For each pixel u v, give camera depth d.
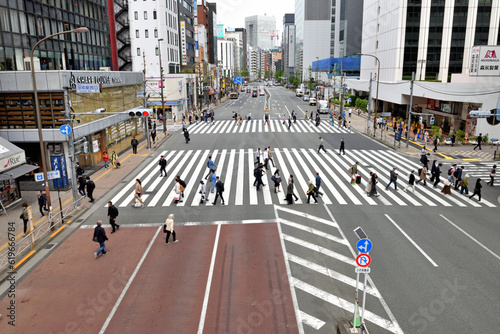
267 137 42.19
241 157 32.12
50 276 13.20
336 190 22.91
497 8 51.00
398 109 61.91
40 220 18.66
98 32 42.28
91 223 18.30
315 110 71.50
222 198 20.36
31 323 10.56
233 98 108.00
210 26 111.25
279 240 15.73
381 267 13.38
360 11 81.75
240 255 14.42
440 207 19.92
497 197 21.67
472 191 22.83
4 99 24.56
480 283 12.32
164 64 65.25
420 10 52.34
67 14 35.25
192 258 14.27
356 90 86.69
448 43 52.81
